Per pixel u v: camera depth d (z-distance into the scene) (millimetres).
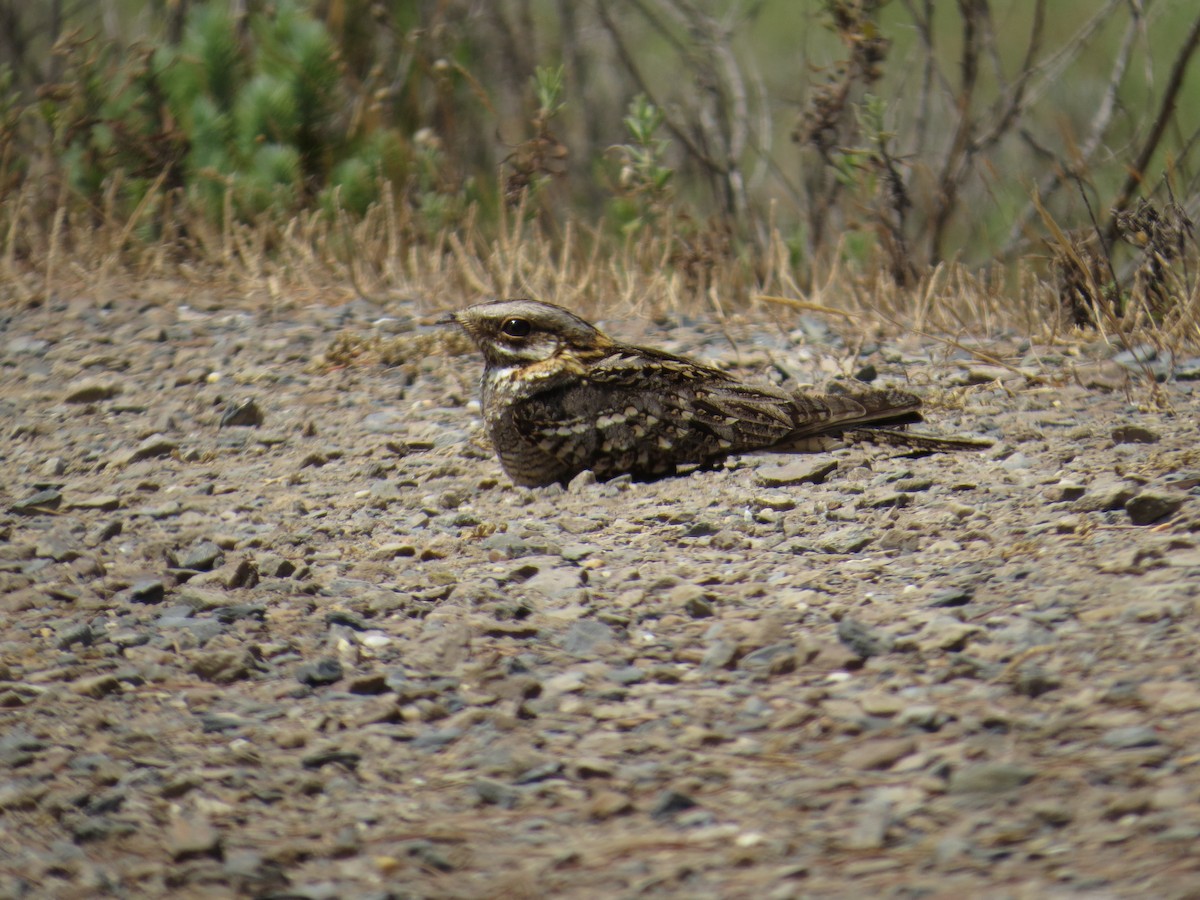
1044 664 6590
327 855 5645
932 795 5676
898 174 16156
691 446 10102
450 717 6773
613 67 23625
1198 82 20312
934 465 10023
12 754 6465
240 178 18094
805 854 5391
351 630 7711
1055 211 18234
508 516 9602
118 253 16641
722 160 20297
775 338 13977
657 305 15219
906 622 7238
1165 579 7207
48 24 22578
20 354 13938
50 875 5543
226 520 9648
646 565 8484
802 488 9719
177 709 6918
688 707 6680
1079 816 5379
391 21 20234
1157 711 6023
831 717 6410
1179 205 13633
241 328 14719
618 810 5832
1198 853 5004
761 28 26359
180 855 5625
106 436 11648
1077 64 20984
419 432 11578
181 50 19375
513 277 15797
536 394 10070
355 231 17172
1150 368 11992
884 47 16562
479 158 22016
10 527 9414
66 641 7652
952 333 14000
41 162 18766
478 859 5559
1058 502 8805
